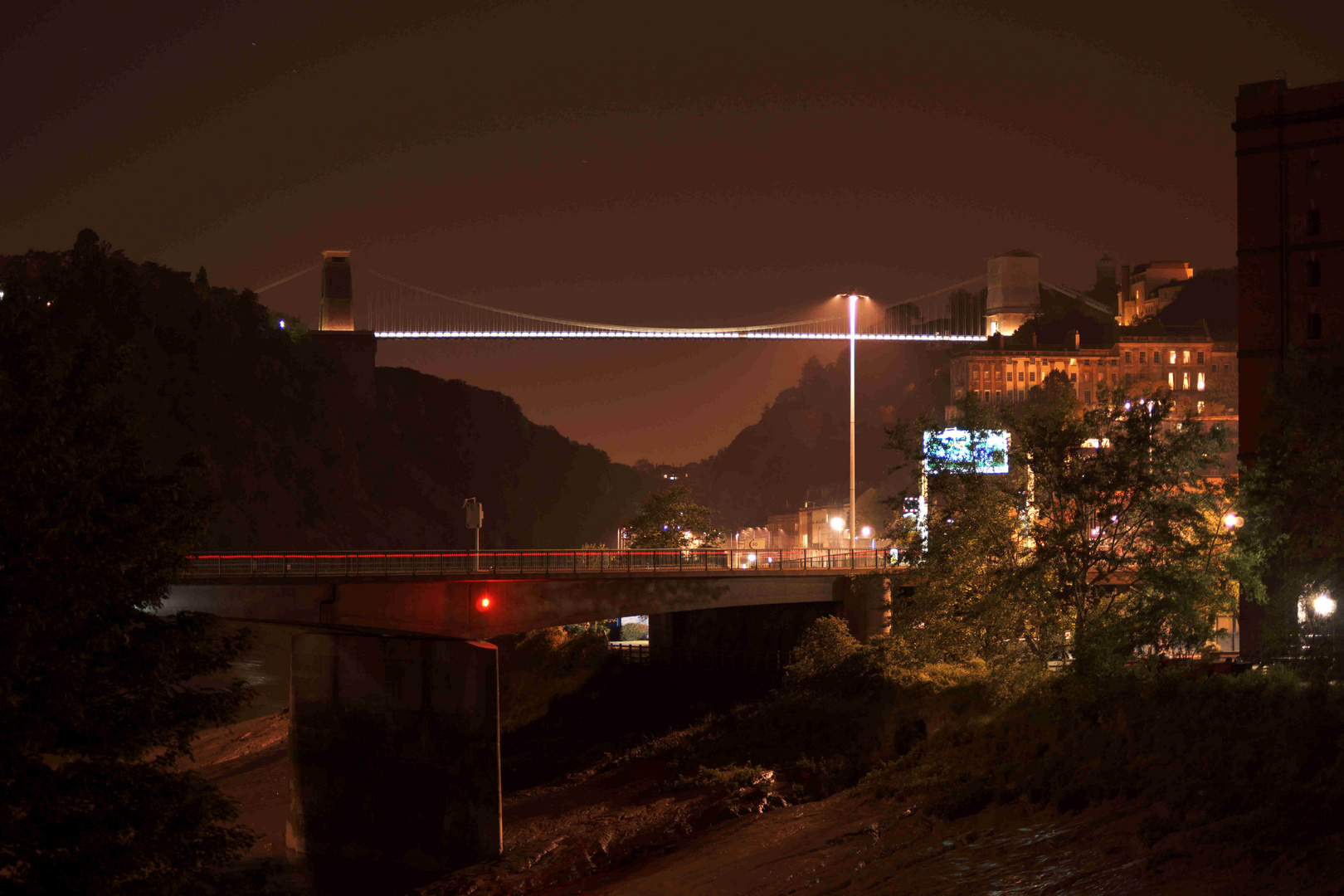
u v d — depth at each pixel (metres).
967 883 26.61
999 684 42.66
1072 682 40.22
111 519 26.16
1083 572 43.38
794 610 78.38
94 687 25.52
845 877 30.94
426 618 65.00
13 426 25.17
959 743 40.81
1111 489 43.09
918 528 50.09
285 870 55.03
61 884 23.97
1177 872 22.73
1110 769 30.81
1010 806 31.94
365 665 59.84
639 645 97.31
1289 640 44.84
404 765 57.22
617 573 69.56
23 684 24.20
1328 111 63.47
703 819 45.22
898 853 31.42
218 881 28.12
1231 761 27.50
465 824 53.94
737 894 33.03
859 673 57.38
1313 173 64.00
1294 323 63.94
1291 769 25.47
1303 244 64.00
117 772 25.61
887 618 69.81
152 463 28.52
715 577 70.75
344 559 70.31
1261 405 64.19
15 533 24.20
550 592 67.69
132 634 26.70
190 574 60.97
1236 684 34.34
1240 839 22.81
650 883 37.91
